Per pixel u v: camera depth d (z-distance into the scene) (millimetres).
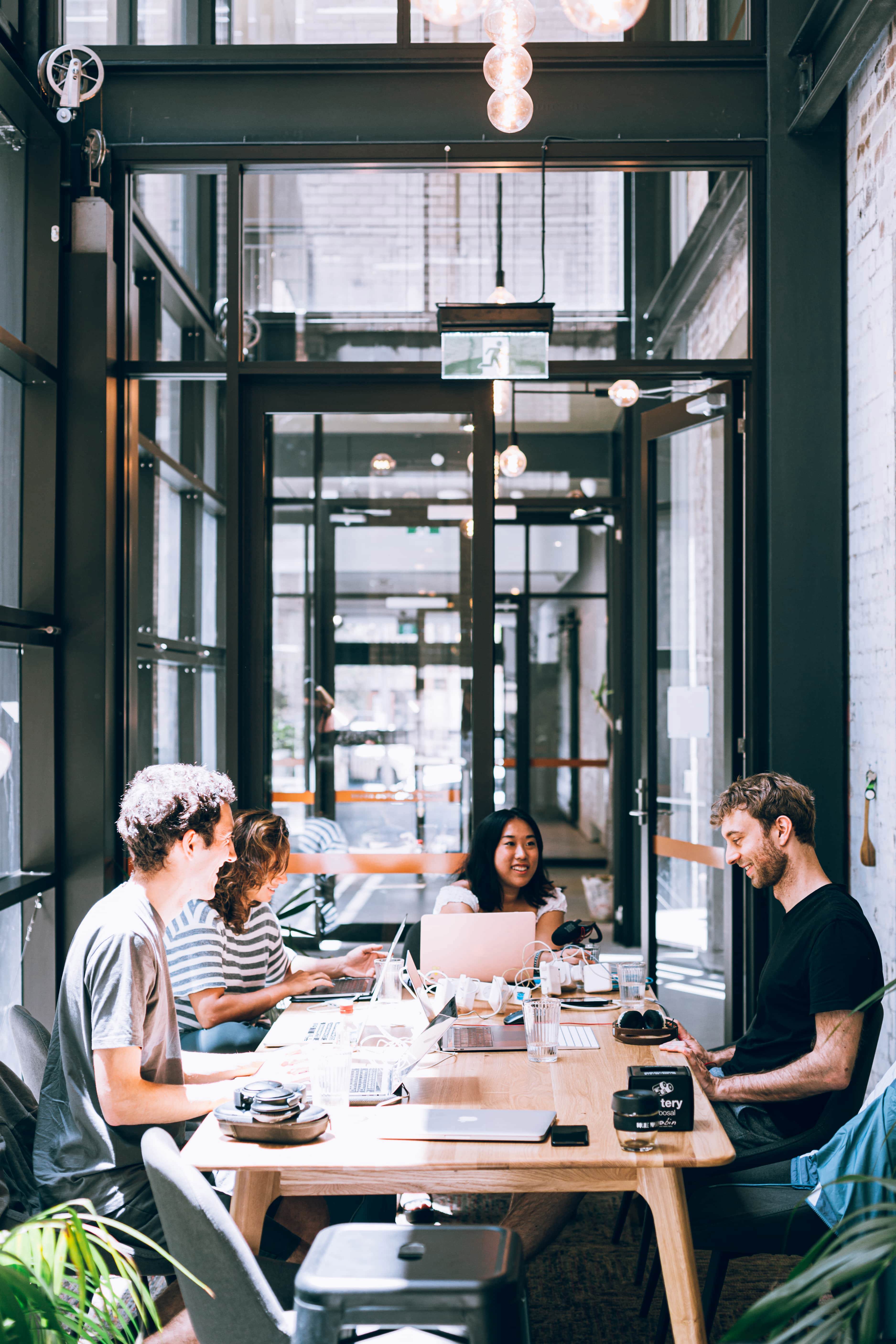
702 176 4180
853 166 3568
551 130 3742
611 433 7469
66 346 3633
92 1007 2018
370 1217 2445
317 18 3771
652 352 5195
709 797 4172
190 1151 1812
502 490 7480
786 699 3627
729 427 3854
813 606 3639
